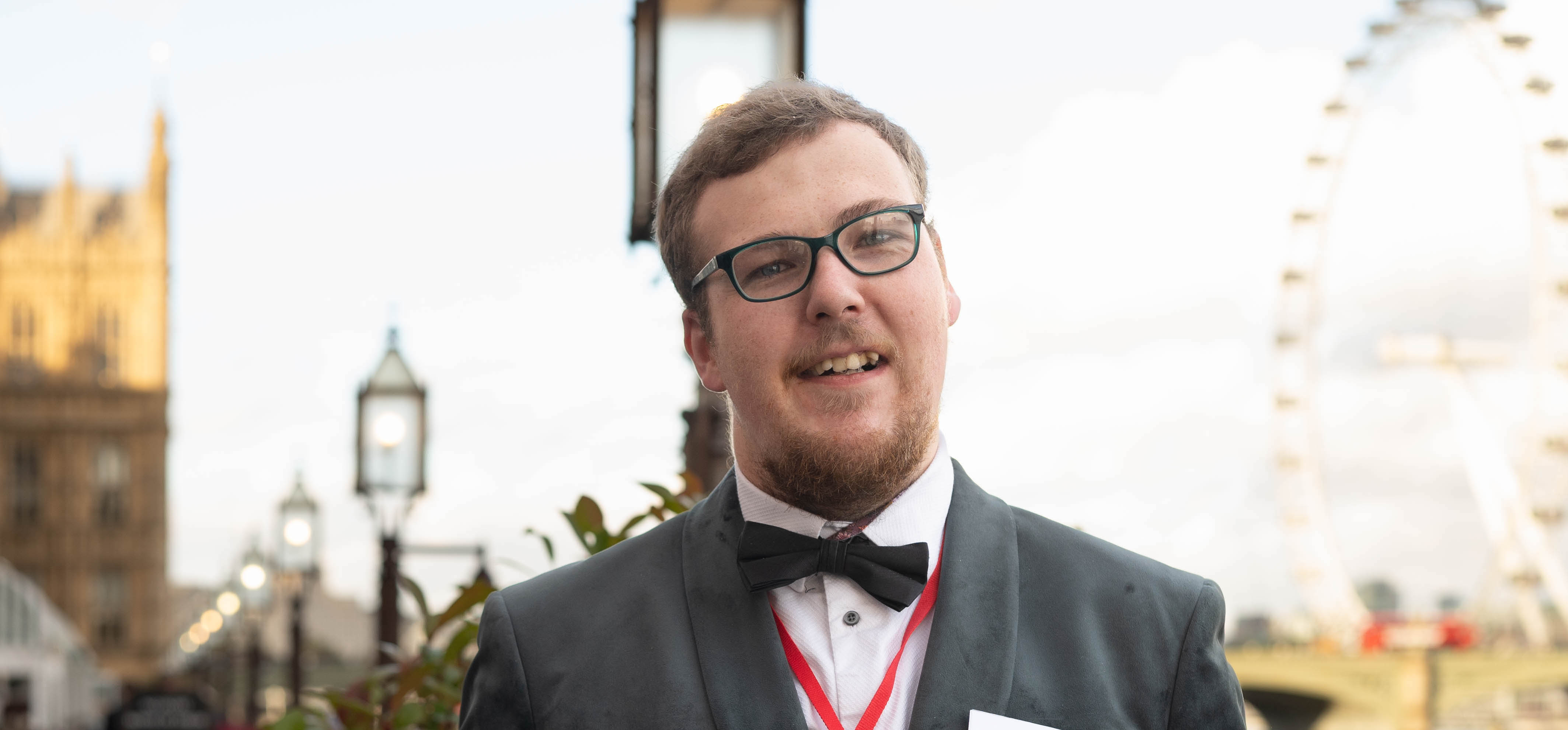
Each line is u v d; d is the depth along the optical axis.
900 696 1.30
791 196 1.31
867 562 1.31
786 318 1.30
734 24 3.24
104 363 67.19
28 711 21.98
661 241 1.48
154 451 66.62
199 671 28.50
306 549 10.61
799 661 1.33
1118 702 1.27
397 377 6.41
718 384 1.46
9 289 67.00
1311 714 56.38
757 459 1.36
